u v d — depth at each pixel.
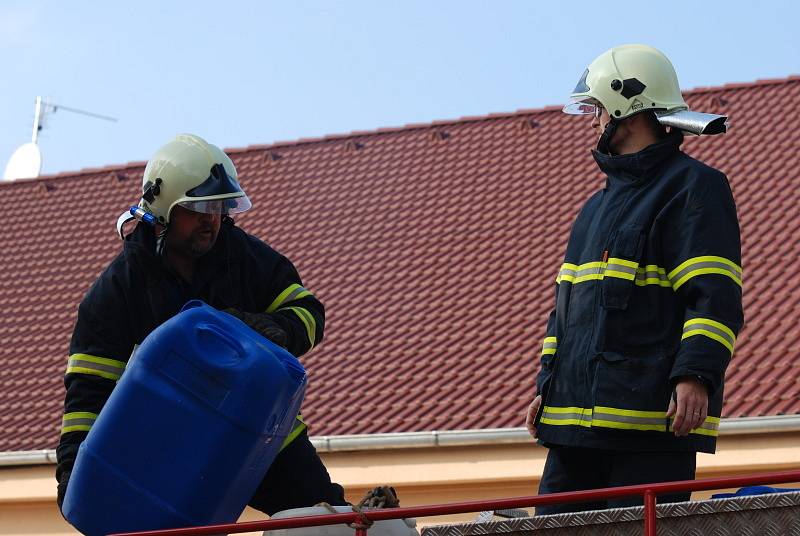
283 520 4.53
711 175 5.46
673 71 5.81
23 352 17.14
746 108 18.78
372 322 16.34
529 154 19.28
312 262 17.94
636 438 5.32
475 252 17.33
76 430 5.55
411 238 17.97
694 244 5.32
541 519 4.32
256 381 5.05
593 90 5.79
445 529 4.37
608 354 5.38
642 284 5.41
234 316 5.42
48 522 14.79
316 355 15.91
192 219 5.73
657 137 5.75
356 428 14.38
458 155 19.73
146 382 5.07
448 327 15.94
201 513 5.06
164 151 5.81
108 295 5.69
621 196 5.60
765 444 12.93
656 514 4.23
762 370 13.68
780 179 17.02
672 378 5.16
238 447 5.05
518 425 13.83
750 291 15.02
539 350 15.12
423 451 13.96
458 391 14.67
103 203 20.42
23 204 20.88
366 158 20.25
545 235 17.36
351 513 4.46
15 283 18.78
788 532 4.17
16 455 14.56
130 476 5.06
